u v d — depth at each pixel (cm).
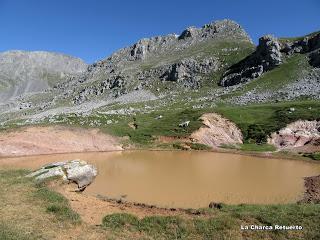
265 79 15962
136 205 3303
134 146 8600
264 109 10725
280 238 2311
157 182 4625
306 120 9181
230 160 6819
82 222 2659
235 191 4178
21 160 6550
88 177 3916
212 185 4494
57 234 2398
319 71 14875
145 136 9006
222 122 9806
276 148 8406
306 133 8725
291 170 5731
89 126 8981
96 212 2973
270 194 4034
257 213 2727
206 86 19600
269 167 6012
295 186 4488
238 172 5472
